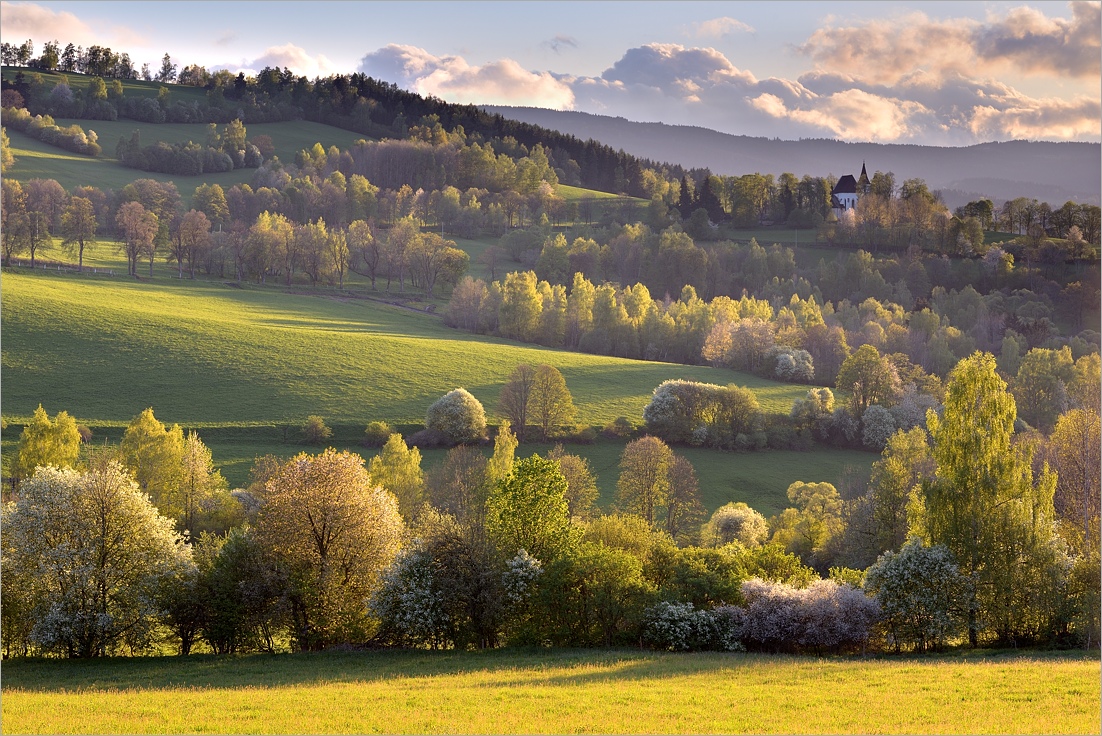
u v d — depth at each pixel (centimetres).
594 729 3108
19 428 9544
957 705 3397
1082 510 7169
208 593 5081
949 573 5038
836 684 3797
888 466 7044
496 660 4638
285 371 12188
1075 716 3231
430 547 5256
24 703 3522
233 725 3167
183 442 8212
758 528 8300
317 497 5212
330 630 5119
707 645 5019
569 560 5122
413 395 11862
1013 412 5366
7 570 4731
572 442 10788
